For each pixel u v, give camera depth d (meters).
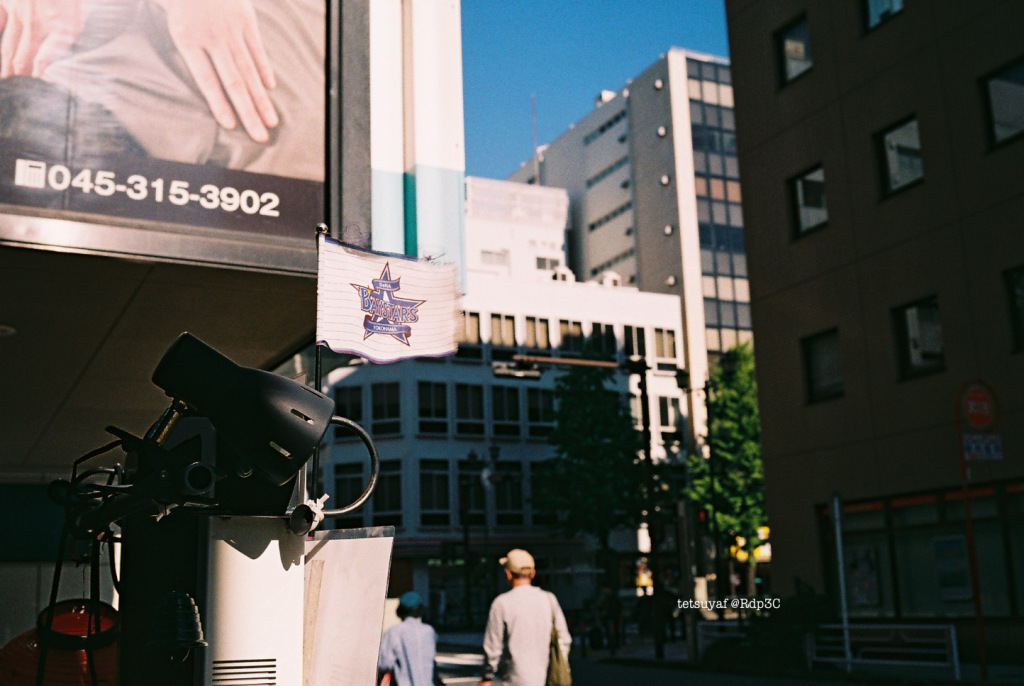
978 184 18.08
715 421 48.72
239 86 6.00
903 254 19.50
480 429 54.41
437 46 6.94
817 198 21.70
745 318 65.56
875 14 20.55
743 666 18.58
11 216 5.19
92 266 5.58
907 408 19.17
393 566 50.84
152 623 3.50
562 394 50.38
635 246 69.38
